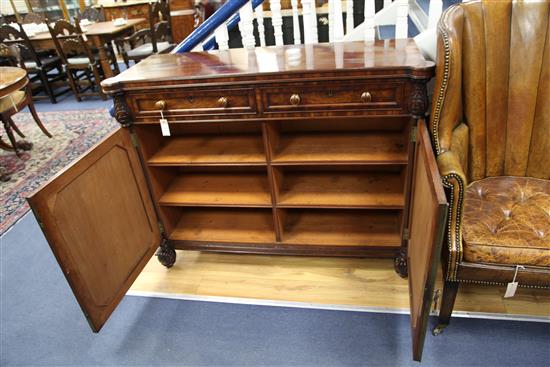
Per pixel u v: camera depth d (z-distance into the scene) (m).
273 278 1.78
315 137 1.67
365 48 1.52
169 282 1.82
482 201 1.39
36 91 4.68
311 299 1.65
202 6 3.82
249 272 1.83
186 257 1.97
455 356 1.35
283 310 1.61
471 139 1.43
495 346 1.37
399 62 1.28
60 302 1.77
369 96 1.30
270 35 2.99
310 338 1.47
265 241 1.75
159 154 1.66
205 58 1.62
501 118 1.42
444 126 1.31
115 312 1.67
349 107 1.34
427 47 1.63
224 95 1.38
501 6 1.33
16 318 1.70
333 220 1.83
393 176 1.72
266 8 2.88
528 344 1.37
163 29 4.33
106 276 1.39
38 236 2.26
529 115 1.40
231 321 1.58
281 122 1.74
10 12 6.06
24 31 4.08
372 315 1.54
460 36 1.29
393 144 1.55
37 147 3.35
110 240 1.42
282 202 1.62
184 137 1.80
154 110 1.46
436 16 1.66
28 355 1.52
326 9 2.91
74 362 1.47
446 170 1.16
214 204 1.68
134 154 1.56
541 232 1.22
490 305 1.53
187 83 1.37
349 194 1.63
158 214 1.76
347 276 1.75
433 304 1.45
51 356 1.51
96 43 4.11
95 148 1.33
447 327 1.45
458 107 1.34
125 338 1.55
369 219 1.81
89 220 1.30
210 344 1.49
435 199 0.93
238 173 1.88
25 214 2.46
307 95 1.34
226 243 1.79
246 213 1.95
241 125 1.79
